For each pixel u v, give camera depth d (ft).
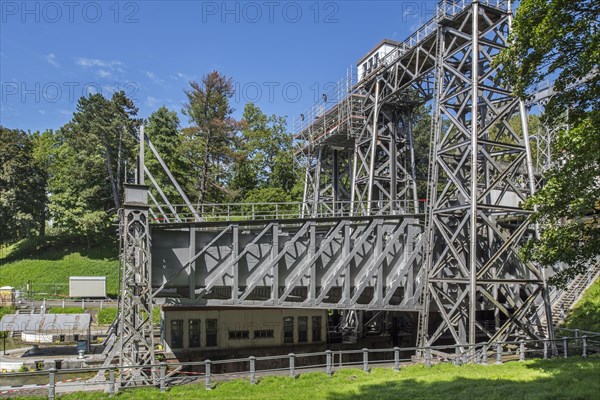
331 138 120.67
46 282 174.50
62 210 200.13
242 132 221.46
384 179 102.32
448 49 83.10
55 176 229.86
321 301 81.56
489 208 73.92
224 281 79.00
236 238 77.87
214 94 191.21
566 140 49.08
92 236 209.36
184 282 77.46
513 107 79.20
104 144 207.00
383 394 50.31
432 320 95.61
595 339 78.18
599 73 50.98
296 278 79.36
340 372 63.36
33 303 140.97
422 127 206.59
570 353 73.15
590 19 47.39
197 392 55.67
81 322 99.45
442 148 83.92
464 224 84.94
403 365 69.26
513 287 88.53
